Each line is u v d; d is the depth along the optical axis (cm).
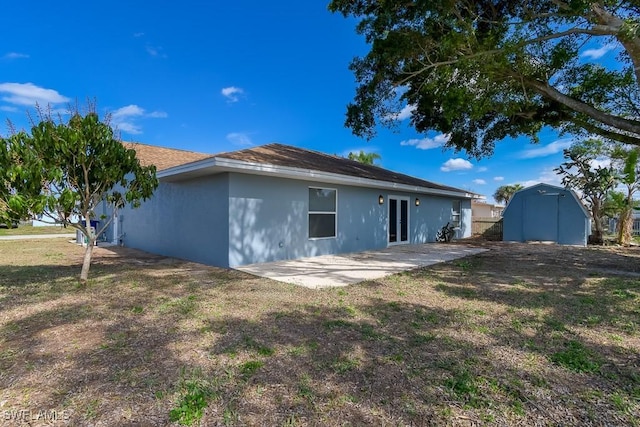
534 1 728
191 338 356
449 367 295
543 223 1461
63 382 265
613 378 277
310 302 500
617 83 796
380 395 250
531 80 751
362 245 1175
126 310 452
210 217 856
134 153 608
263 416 225
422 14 693
